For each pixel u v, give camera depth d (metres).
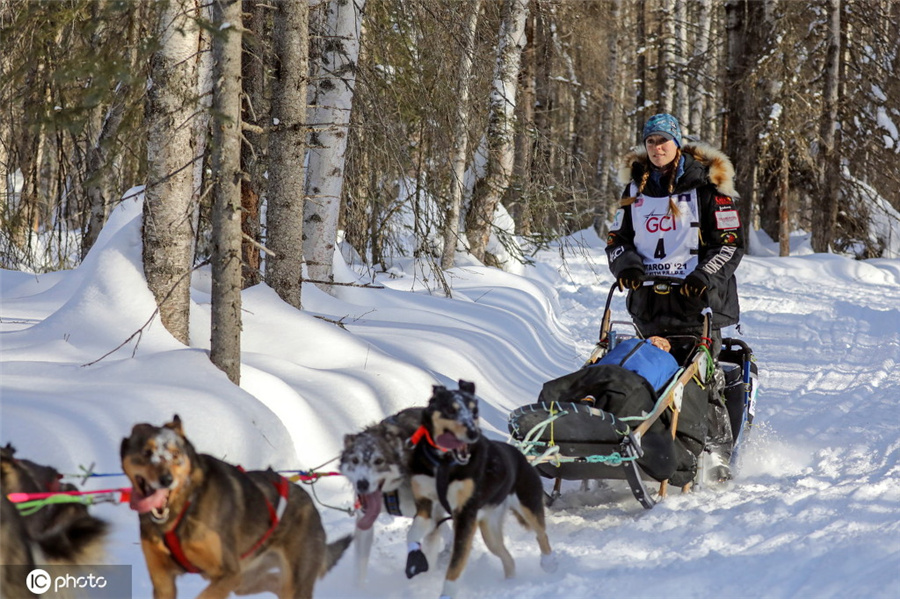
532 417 7.97
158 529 5.00
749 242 41.50
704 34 45.38
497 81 24.44
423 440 6.46
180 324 10.58
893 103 39.91
